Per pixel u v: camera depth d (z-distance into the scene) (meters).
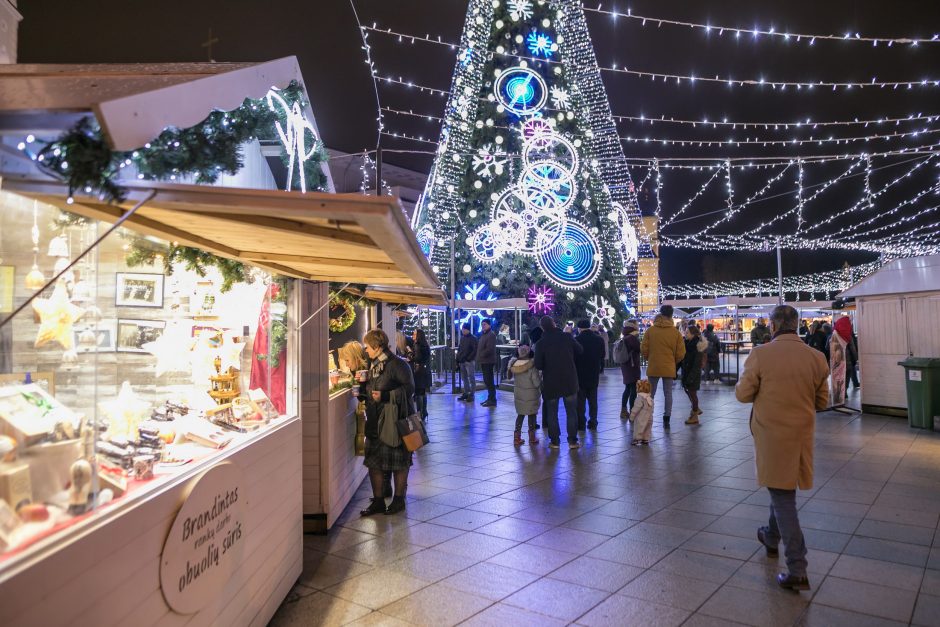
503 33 22.23
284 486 4.18
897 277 11.59
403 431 6.04
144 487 2.49
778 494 4.31
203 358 4.11
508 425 11.76
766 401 4.35
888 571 4.50
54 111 1.92
